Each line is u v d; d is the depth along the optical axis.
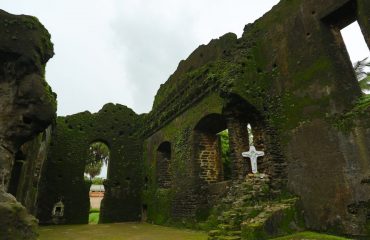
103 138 19.17
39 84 6.18
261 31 11.26
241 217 7.97
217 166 12.86
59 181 17.31
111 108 20.00
